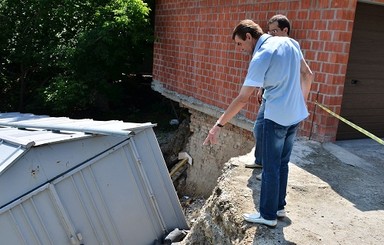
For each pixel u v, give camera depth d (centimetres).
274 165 327
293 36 612
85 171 605
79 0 1355
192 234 453
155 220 695
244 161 498
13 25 1402
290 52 315
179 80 1015
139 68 1650
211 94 864
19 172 537
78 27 1421
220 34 817
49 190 560
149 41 1290
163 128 1455
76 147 602
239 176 453
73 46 1338
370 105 635
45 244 559
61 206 569
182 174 1058
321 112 569
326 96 560
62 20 1412
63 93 1286
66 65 1323
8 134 635
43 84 1492
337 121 570
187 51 965
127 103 1691
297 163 504
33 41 1430
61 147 585
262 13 684
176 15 1018
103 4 1366
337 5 533
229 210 388
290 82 315
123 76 1587
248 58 727
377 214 389
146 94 1730
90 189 609
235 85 773
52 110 1418
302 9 592
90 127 645
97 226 614
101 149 630
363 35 598
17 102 1532
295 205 397
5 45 1417
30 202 545
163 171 718
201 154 983
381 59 625
